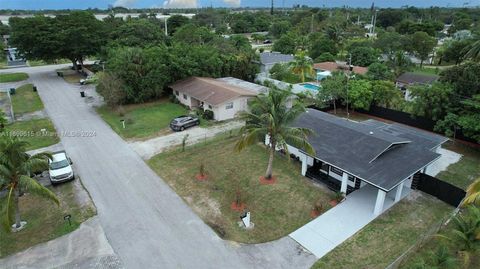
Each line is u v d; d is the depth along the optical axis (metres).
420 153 23.94
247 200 22.20
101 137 32.88
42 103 43.94
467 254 16.03
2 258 16.89
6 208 16.31
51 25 58.62
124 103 43.59
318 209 20.78
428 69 75.94
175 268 16.34
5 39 91.62
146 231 18.98
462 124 29.48
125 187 23.69
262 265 16.55
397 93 40.41
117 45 57.66
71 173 24.25
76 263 16.56
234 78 51.62
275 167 26.81
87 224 19.55
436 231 19.09
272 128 22.61
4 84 54.22
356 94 39.34
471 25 121.19
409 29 107.12
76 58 63.81
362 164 22.31
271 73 60.34
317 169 26.09
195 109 41.38
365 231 19.23
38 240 18.20
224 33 127.06
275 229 19.31
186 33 70.12
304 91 46.47
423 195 23.05
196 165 27.09
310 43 91.81
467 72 31.33
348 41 91.56
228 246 17.83
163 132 34.38
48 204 21.52
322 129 27.45
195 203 21.81
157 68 43.81
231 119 38.72
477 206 19.41
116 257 16.98
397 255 17.34
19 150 17.34
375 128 28.33
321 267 16.45
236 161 27.86
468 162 28.73
